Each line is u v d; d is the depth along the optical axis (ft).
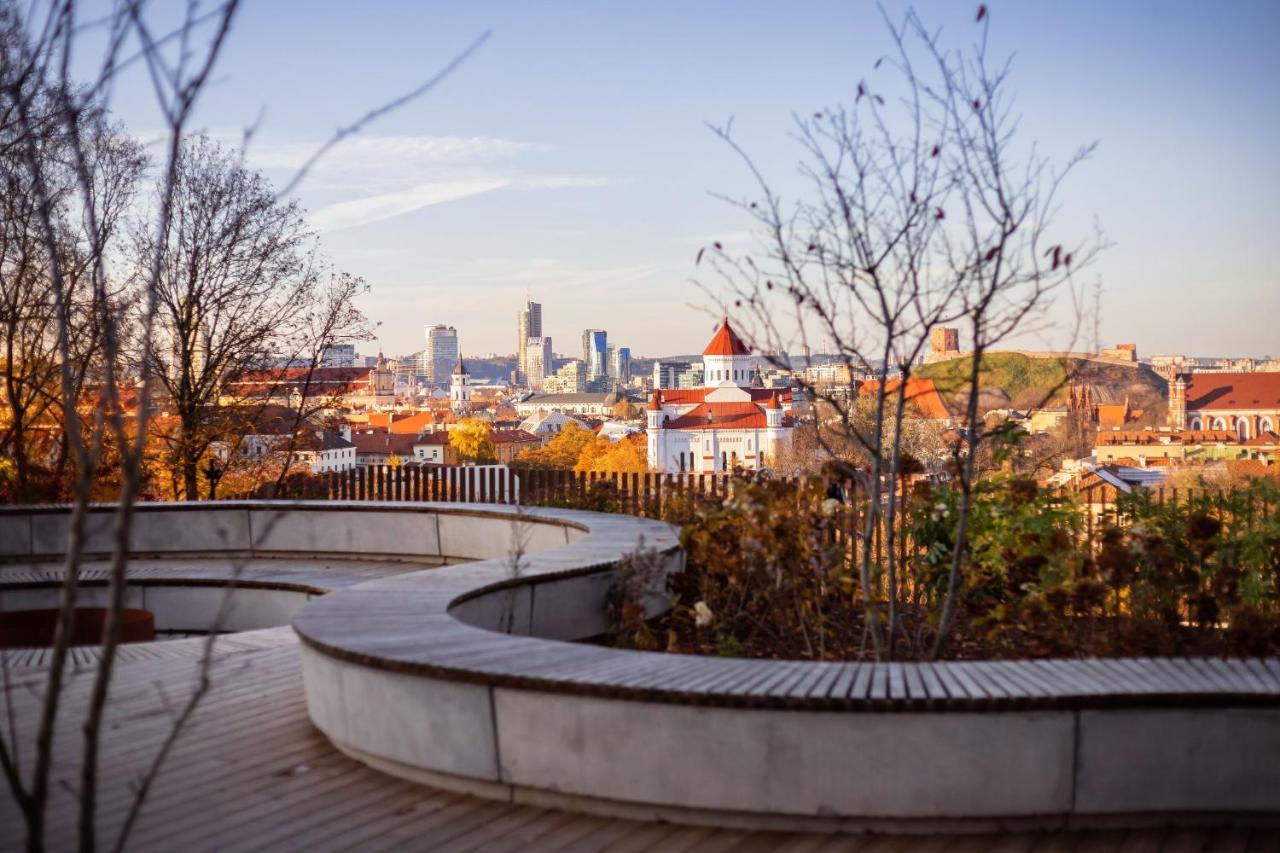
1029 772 15.08
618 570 27.27
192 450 81.71
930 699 15.03
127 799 16.92
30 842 9.61
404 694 17.70
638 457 513.04
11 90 12.82
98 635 33.53
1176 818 15.30
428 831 15.74
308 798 17.04
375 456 651.66
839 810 15.31
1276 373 635.66
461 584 24.41
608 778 16.07
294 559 44.80
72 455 57.41
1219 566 25.34
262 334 83.82
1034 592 24.34
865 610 22.56
